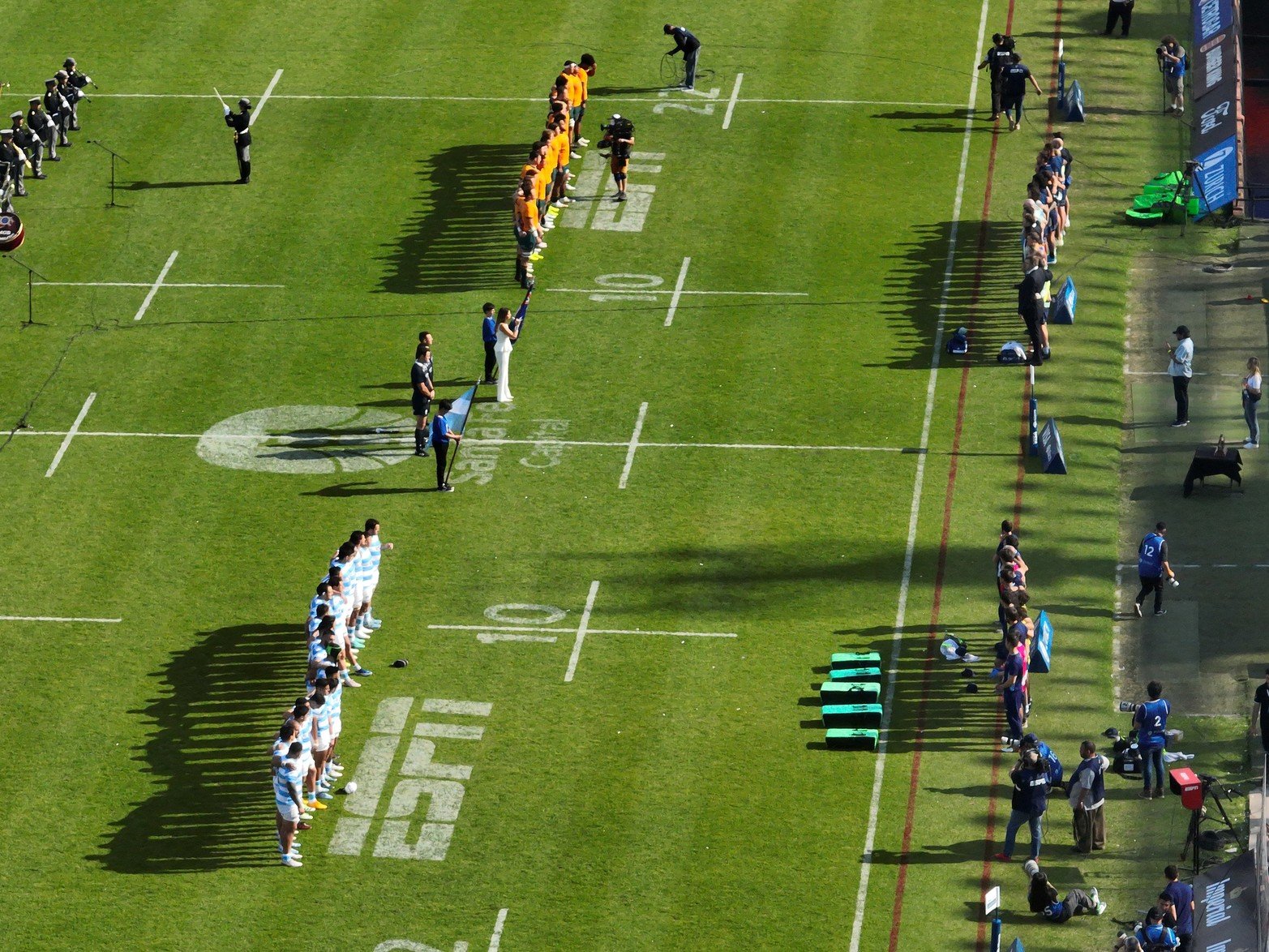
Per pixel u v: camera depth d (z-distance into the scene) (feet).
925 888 272.31
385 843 279.69
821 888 272.10
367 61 464.65
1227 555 334.44
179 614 320.29
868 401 368.07
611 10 483.10
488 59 465.47
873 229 413.18
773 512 341.62
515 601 322.96
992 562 331.57
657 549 333.42
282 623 318.65
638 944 263.90
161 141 438.81
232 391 370.53
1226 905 261.03
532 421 362.74
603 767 291.79
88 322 387.34
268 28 475.31
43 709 301.84
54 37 470.80
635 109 449.06
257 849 278.67
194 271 401.08
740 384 371.76
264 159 433.07
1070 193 428.56
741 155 435.12
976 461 354.33
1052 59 470.39
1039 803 272.10
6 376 373.20
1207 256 410.11
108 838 280.10
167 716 300.61
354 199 421.59
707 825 281.95
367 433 360.48
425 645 313.94
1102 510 344.69
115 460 354.13
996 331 386.93
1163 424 365.20
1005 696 293.02
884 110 450.30
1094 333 387.75
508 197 422.00
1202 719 302.25
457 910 269.23
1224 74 450.30
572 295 394.32
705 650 313.32
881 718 299.58
